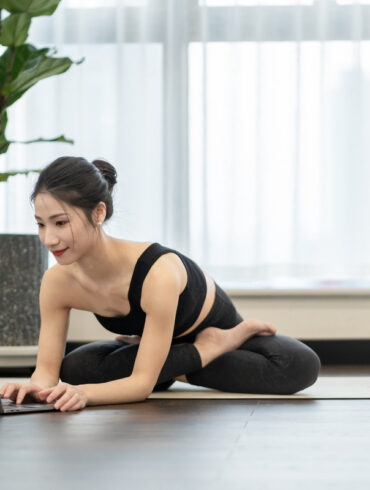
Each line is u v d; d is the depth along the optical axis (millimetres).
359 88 4184
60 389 2244
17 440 1743
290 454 1598
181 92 4215
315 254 4156
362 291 4082
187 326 2623
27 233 3883
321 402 2441
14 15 3020
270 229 4168
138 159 4203
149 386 2383
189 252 4156
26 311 3586
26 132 4176
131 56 4238
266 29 4184
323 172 4156
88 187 2223
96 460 1530
